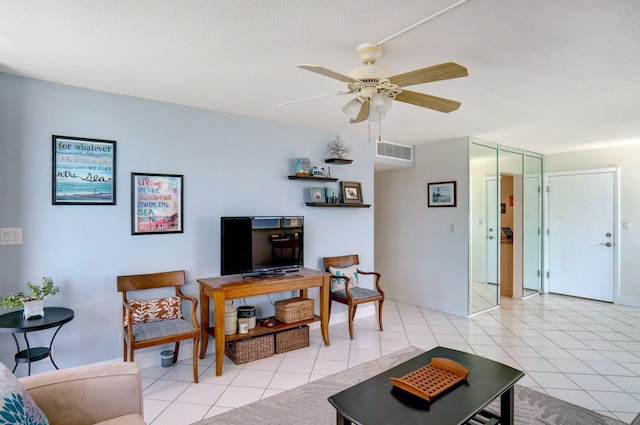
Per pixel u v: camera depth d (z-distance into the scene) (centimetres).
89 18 183
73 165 283
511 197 598
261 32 198
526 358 337
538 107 335
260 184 380
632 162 519
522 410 247
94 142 291
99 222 294
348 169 454
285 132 399
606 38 204
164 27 192
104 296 296
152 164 318
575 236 576
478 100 314
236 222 335
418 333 405
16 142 262
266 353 336
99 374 161
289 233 367
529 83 275
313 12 178
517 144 520
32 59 233
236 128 364
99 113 294
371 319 459
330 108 344
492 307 509
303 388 277
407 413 163
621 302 531
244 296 313
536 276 611
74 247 284
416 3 170
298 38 205
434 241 506
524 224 576
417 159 529
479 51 221
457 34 200
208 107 340
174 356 319
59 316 248
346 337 392
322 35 201
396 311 496
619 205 532
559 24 189
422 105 235
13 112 261
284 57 230
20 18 182
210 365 319
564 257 588
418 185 527
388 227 572
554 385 284
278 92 299
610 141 498
